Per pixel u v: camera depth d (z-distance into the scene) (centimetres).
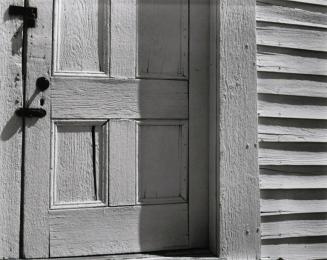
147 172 161
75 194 153
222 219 158
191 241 164
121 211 157
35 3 152
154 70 164
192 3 171
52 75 152
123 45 161
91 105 155
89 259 149
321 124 179
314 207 175
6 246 144
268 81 172
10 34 148
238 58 165
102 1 161
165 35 167
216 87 163
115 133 158
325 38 182
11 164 146
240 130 163
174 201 163
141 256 154
